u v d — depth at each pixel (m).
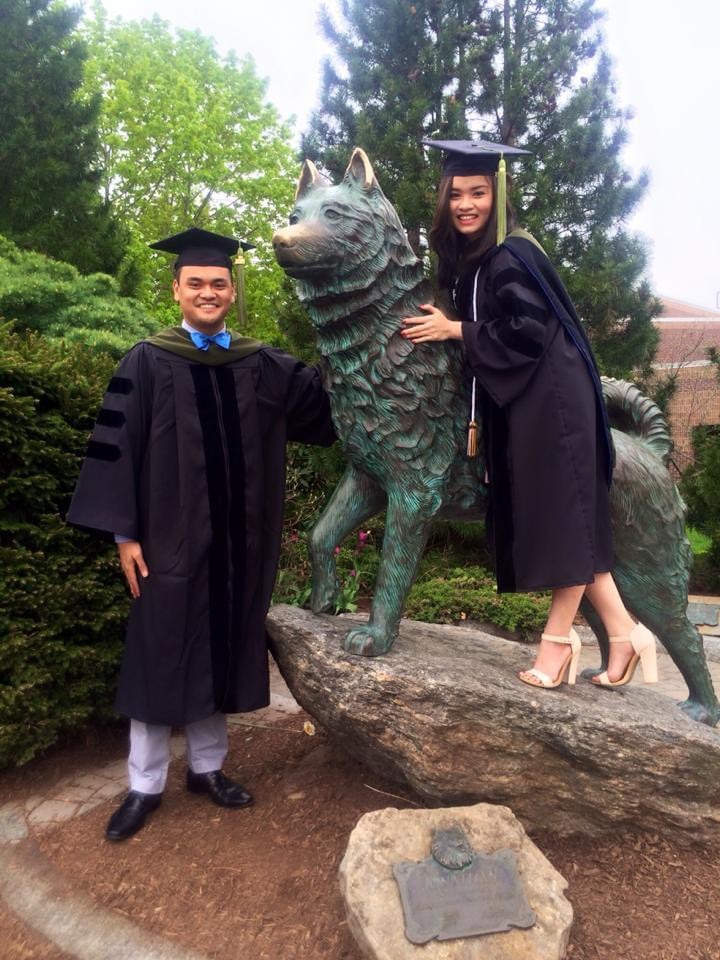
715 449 7.00
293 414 2.88
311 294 2.44
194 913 2.19
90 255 7.89
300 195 2.49
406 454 2.54
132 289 8.22
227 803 2.77
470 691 2.39
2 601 2.92
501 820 2.22
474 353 2.40
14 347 3.32
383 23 6.86
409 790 2.78
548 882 2.08
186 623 2.58
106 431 2.57
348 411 2.57
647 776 2.44
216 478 2.63
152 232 18.22
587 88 6.80
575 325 2.53
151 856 2.48
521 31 7.08
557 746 2.43
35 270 6.48
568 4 6.99
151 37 19.30
